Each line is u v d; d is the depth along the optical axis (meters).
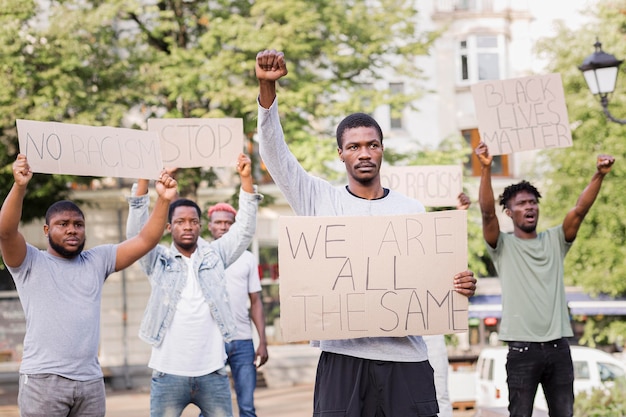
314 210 5.27
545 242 7.84
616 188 24.36
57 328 6.25
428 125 31.80
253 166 27.95
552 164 25.36
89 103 21.17
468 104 31.94
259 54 4.96
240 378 9.30
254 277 9.55
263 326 9.62
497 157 32.16
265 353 9.62
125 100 22.31
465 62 32.03
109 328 28.92
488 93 8.48
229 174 29.22
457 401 20.69
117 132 6.53
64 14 21.28
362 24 22.45
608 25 24.73
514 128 8.45
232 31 20.64
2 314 28.22
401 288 5.11
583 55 24.78
